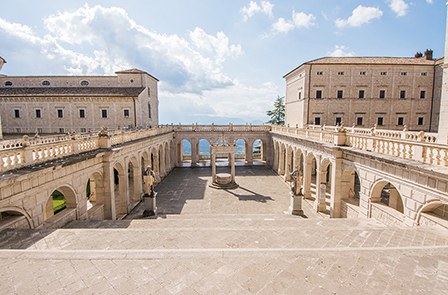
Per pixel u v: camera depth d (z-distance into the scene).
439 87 35.94
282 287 5.58
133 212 20.89
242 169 39.91
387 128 36.88
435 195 9.37
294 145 27.78
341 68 35.84
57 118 37.53
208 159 49.97
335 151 16.95
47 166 10.64
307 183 24.61
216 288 5.53
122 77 41.03
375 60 37.97
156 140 30.27
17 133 37.41
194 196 25.41
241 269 6.25
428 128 36.97
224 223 14.12
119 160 18.84
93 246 8.90
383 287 5.59
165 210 21.03
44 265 6.39
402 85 36.34
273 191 27.33
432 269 6.29
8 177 8.61
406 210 11.05
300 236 9.82
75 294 5.32
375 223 13.15
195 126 42.47
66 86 41.03
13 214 10.12
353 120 36.72
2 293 5.31
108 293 5.36
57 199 26.33
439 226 9.46
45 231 9.86
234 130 42.16
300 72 37.75
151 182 18.78
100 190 16.83
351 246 8.83
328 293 5.39
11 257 6.71
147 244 9.14
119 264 6.45
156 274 6.04
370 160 13.77
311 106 36.34
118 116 37.88
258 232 10.28
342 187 17.58
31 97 36.53
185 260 6.63
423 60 38.31
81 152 14.40
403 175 11.20
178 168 41.28
